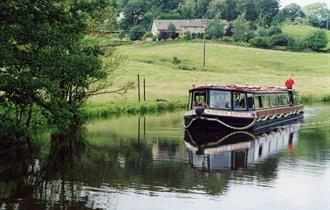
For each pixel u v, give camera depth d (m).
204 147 34.38
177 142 36.16
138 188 23.11
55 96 30.94
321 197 22.41
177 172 26.56
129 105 58.28
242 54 132.50
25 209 19.61
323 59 136.12
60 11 28.62
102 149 32.69
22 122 36.00
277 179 25.33
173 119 50.59
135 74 93.19
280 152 32.66
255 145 35.53
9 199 20.83
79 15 31.58
